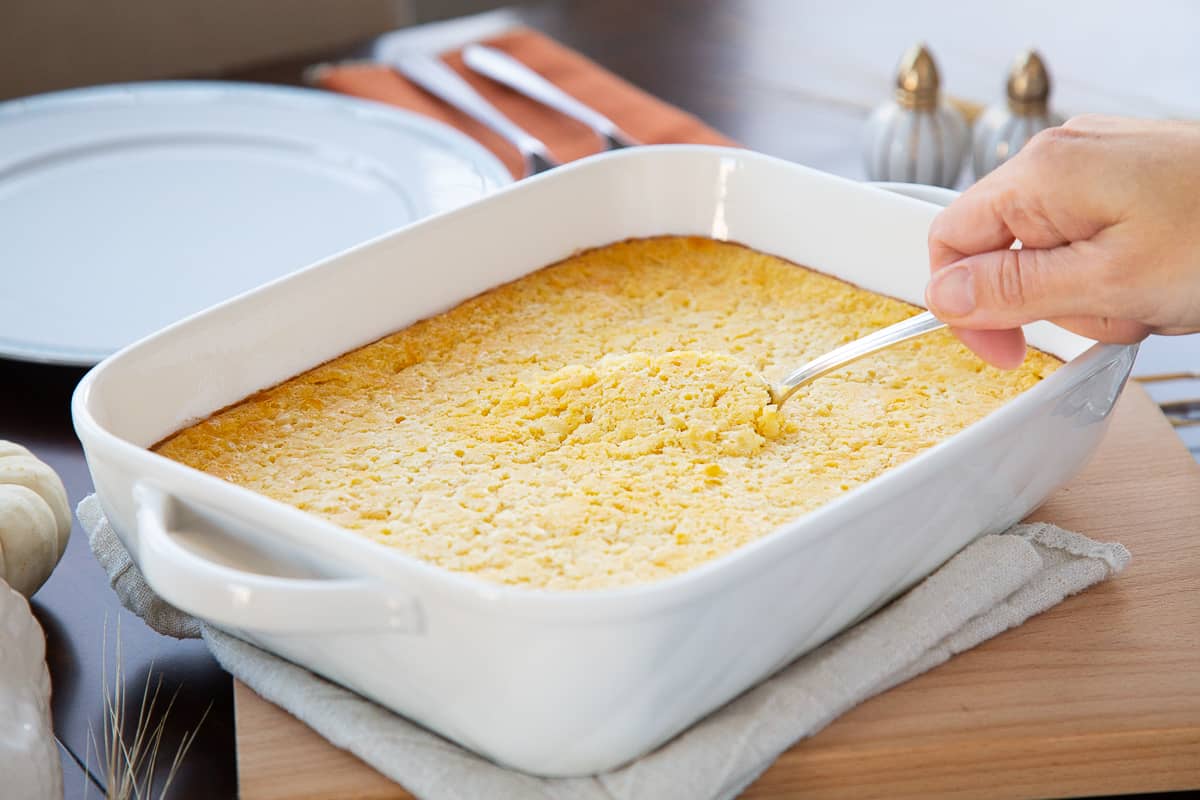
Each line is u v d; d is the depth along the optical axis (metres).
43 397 0.92
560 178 0.89
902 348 0.85
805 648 0.72
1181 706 0.73
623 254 0.91
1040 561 0.76
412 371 0.84
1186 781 0.73
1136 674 0.74
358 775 0.70
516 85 1.17
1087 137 0.75
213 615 0.65
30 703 0.71
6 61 1.44
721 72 1.25
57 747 0.72
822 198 0.88
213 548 0.69
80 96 1.13
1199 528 0.81
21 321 0.95
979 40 1.39
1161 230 0.74
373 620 0.65
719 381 0.81
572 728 0.66
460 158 1.06
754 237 0.91
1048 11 1.46
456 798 0.68
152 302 0.97
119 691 0.76
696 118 1.18
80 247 1.01
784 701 0.70
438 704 0.68
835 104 1.21
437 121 1.16
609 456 0.78
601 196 0.91
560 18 1.35
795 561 0.66
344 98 1.13
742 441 0.78
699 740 0.69
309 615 0.64
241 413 0.80
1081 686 0.74
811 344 0.85
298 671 0.73
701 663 0.66
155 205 1.05
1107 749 0.72
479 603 0.63
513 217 0.88
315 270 0.82
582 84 1.20
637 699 0.66
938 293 0.77
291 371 0.82
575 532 0.74
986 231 0.78
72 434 0.89
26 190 1.07
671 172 0.91
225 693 0.76
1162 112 1.24
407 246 0.85
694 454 0.78
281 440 0.79
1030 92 1.08
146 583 0.77
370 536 0.74
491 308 0.87
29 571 0.78
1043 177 0.75
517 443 0.79
